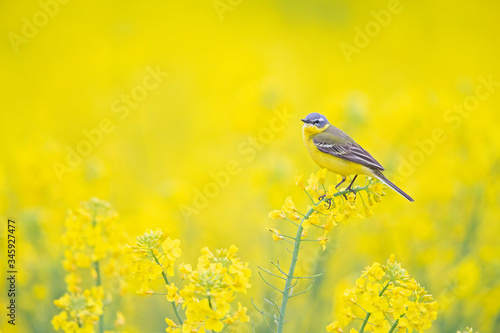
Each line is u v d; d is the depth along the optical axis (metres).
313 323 11.44
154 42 31.77
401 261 12.45
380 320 6.42
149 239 6.62
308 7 37.50
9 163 15.74
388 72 30.09
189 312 6.03
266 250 12.95
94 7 33.97
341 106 14.68
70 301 7.20
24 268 11.07
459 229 12.66
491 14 36.78
